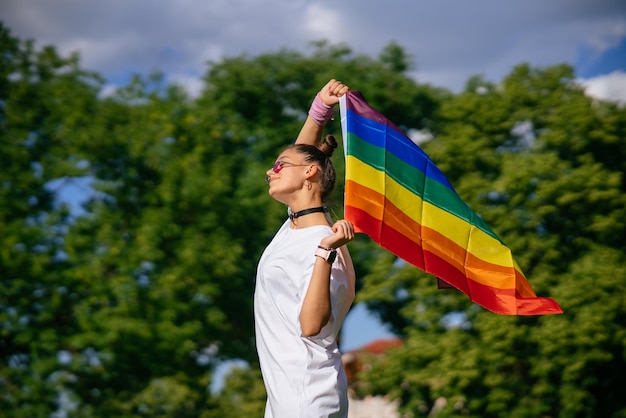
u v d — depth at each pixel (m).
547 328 18.64
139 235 21.70
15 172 21.97
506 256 3.65
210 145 23.81
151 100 23.75
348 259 3.52
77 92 23.44
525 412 19.45
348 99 3.62
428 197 3.57
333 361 3.42
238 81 26.28
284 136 25.72
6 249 20.42
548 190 19.89
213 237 22.41
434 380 19.86
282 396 3.38
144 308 21.23
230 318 24.58
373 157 3.51
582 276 19.19
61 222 21.98
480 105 21.92
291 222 3.63
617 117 21.17
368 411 29.97
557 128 21.09
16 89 22.98
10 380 21.00
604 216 20.42
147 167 23.22
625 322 19.55
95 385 22.05
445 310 20.34
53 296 20.70
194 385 22.64
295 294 3.39
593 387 20.50
